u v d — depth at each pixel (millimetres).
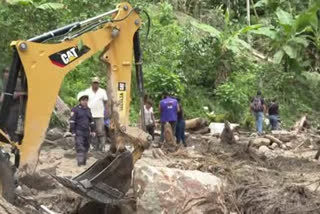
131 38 8227
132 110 19141
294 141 16969
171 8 25703
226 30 25438
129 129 8078
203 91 23359
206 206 7258
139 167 7398
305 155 14617
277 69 26078
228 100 22797
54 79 7578
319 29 26609
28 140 7461
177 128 15477
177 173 7352
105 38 8008
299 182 10578
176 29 24203
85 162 11516
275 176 11047
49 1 19938
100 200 7594
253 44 29109
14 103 7551
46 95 7527
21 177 8539
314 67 28016
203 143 15859
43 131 7512
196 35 26125
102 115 12898
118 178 7742
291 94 25516
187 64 23641
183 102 21891
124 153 7793
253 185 9445
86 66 20297
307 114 24938
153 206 7094
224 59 24422
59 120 15898
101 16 8055
